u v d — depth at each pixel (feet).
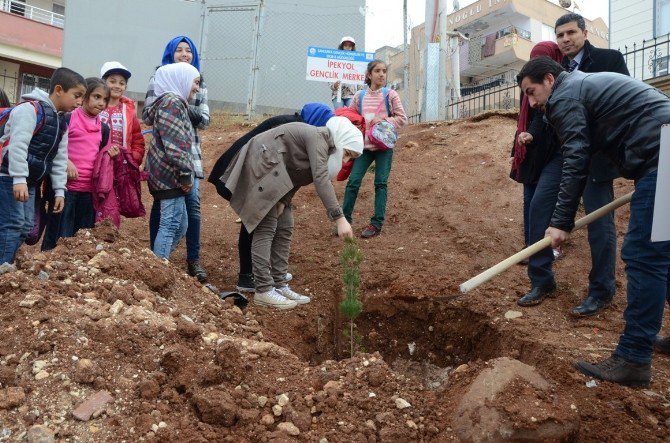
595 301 12.28
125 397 7.72
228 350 8.46
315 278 15.28
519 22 86.94
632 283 9.20
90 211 13.71
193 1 39.93
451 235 17.53
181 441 7.11
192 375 8.16
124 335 8.75
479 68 89.97
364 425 7.87
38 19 74.13
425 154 24.18
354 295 11.99
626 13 43.83
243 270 14.32
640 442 7.84
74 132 13.29
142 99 38.73
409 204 19.85
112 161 13.73
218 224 19.22
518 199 19.33
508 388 8.43
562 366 9.59
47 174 12.31
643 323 9.09
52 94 12.16
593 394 8.90
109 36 38.50
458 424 8.04
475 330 12.92
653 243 8.98
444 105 30.83
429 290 14.03
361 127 17.22
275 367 9.00
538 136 13.26
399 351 13.92
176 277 12.14
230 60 38.17
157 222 14.24
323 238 18.01
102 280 10.46
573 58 13.75
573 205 9.93
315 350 13.09
